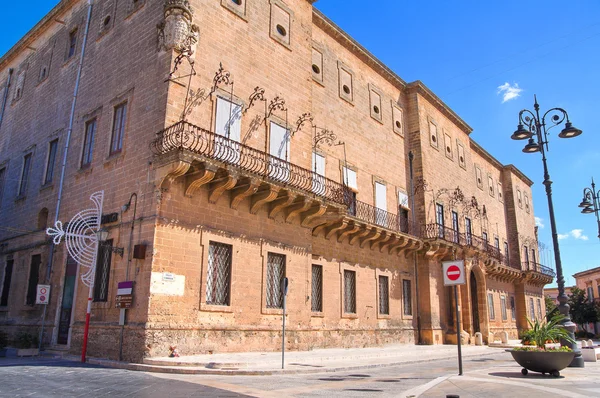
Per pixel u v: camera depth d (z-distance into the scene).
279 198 17.88
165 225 14.52
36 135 22.88
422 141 30.36
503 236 43.81
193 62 16.25
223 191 16.16
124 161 16.42
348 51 26.50
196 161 14.52
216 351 15.12
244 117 17.84
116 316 14.68
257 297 16.97
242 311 16.31
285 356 15.89
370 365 15.25
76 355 15.72
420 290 27.91
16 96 25.95
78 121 19.83
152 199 14.73
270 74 19.44
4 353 16.34
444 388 9.29
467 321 30.27
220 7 17.75
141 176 15.48
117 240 15.54
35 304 19.14
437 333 27.50
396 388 9.95
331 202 19.55
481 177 40.84
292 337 18.11
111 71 18.61
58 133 21.03
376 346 23.62
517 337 41.03
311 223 20.05
